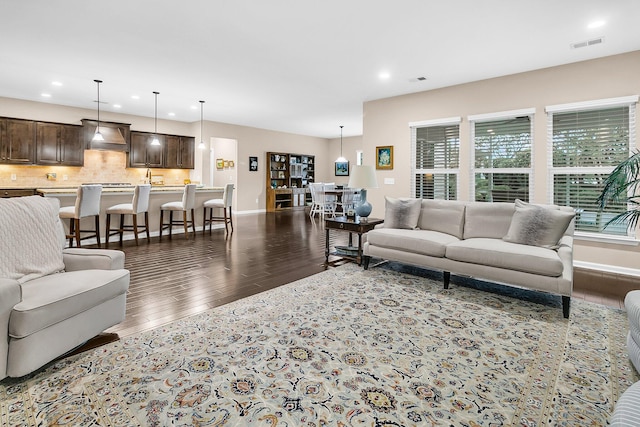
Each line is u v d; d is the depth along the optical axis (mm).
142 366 1870
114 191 5367
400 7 2994
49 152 6766
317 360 1953
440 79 5039
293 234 6379
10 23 3328
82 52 4074
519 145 4785
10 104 6410
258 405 1558
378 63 4391
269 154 10539
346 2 2924
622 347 2123
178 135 8695
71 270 2260
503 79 4844
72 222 4848
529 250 2848
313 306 2771
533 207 3186
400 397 1629
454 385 1728
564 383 1744
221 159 10398
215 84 5391
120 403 1558
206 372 1818
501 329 2379
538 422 1460
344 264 4168
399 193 6008
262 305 2783
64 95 6152
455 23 3275
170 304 2797
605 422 1457
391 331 2334
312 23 3314
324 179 12766
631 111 3926
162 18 3229
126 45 3867
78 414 1478
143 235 5898
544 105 4500
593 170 4199
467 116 5168
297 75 4910
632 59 3896
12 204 2066
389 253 3631
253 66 4547
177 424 1428
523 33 3475
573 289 3354
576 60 4203
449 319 2543
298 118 8453
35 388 1658
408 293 3111
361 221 4121
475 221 3584
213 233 6414
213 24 3346
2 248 1922
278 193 10781
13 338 1584
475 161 5199
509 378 1791
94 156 7598
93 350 2039
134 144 7949
